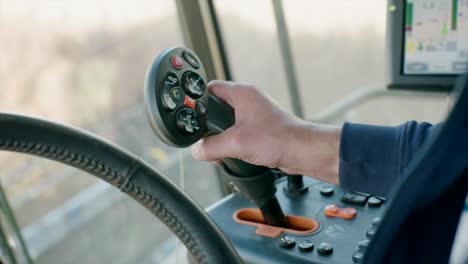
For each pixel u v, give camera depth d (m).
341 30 2.30
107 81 2.55
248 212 1.12
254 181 0.89
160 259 3.13
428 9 1.38
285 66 2.04
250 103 0.80
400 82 1.47
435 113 2.23
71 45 2.42
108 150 0.52
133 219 3.39
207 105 0.76
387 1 1.43
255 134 0.79
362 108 2.35
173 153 2.70
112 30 2.21
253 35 1.84
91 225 3.44
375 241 0.40
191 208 0.54
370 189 0.74
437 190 0.37
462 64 1.37
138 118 2.77
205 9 1.58
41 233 3.36
